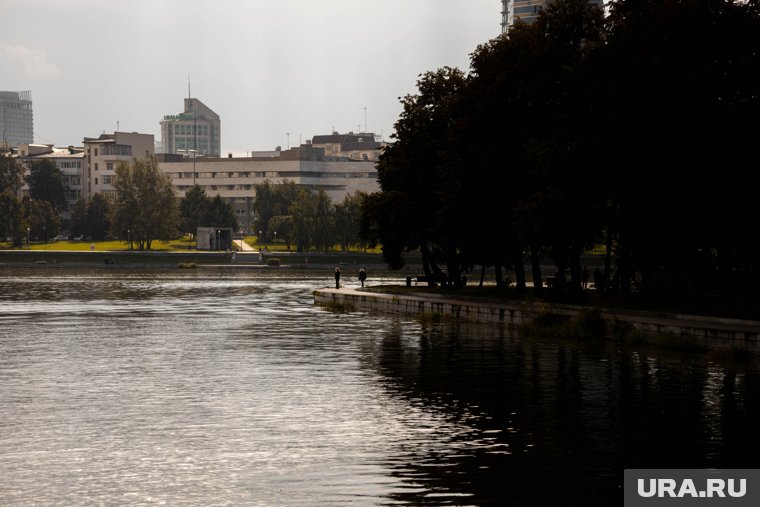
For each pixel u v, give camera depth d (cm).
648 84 7762
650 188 7769
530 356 6334
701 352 6512
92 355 6494
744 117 7575
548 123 9369
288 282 18275
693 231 7825
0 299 12694
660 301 8550
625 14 8406
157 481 3209
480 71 10006
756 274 8606
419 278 13138
